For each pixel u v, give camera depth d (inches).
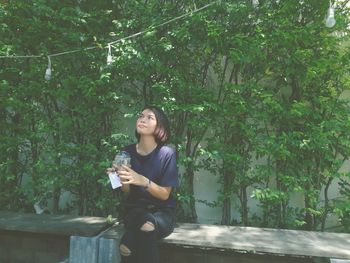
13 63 161.3
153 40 144.1
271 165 148.5
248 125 145.9
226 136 151.3
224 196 151.5
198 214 164.2
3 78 163.0
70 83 152.3
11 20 158.1
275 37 140.2
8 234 142.6
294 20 146.6
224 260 126.2
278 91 154.3
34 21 151.8
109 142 152.9
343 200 152.0
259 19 143.5
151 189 102.9
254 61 146.4
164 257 129.7
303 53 140.0
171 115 151.9
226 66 155.2
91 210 163.0
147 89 156.6
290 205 156.6
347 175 145.2
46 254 139.2
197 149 153.3
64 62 156.0
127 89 157.8
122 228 127.6
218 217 162.9
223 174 155.6
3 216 142.0
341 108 147.9
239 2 143.4
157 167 107.7
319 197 152.9
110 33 148.0
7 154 164.7
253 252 122.3
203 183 163.8
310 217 151.5
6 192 168.1
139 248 100.0
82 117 157.6
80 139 159.8
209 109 146.6
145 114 112.0
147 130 109.6
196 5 146.4
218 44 143.1
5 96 158.6
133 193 109.4
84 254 114.7
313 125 143.5
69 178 156.3
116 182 106.2
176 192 149.6
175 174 108.3
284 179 142.2
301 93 152.3
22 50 160.7
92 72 156.9
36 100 162.7
